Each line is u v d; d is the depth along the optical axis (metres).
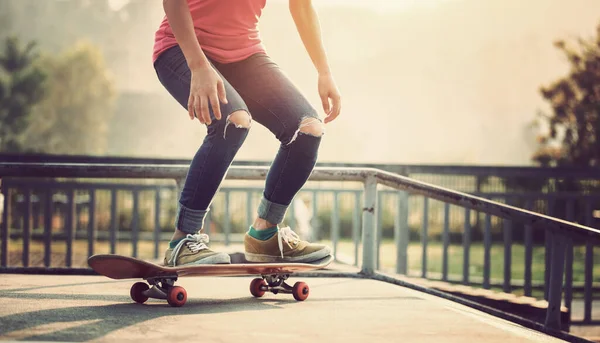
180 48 2.58
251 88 2.61
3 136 28.16
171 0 2.42
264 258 2.74
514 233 10.95
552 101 15.42
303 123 2.57
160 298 2.54
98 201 10.89
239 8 2.62
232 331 2.11
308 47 2.93
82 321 2.20
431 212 11.36
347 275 3.64
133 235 5.84
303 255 2.75
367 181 3.64
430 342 2.07
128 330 2.08
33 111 29.94
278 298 2.85
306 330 2.17
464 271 5.58
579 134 15.15
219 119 2.41
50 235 5.59
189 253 2.54
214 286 3.17
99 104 42.69
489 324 2.36
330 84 2.88
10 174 3.49
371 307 2.65
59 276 3.49
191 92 2.40
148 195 13.24
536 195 5.76
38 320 2.20
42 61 39.41
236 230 10.41
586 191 9.58
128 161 5.51
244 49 2.63
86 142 41.75
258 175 3.63
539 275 8.80
